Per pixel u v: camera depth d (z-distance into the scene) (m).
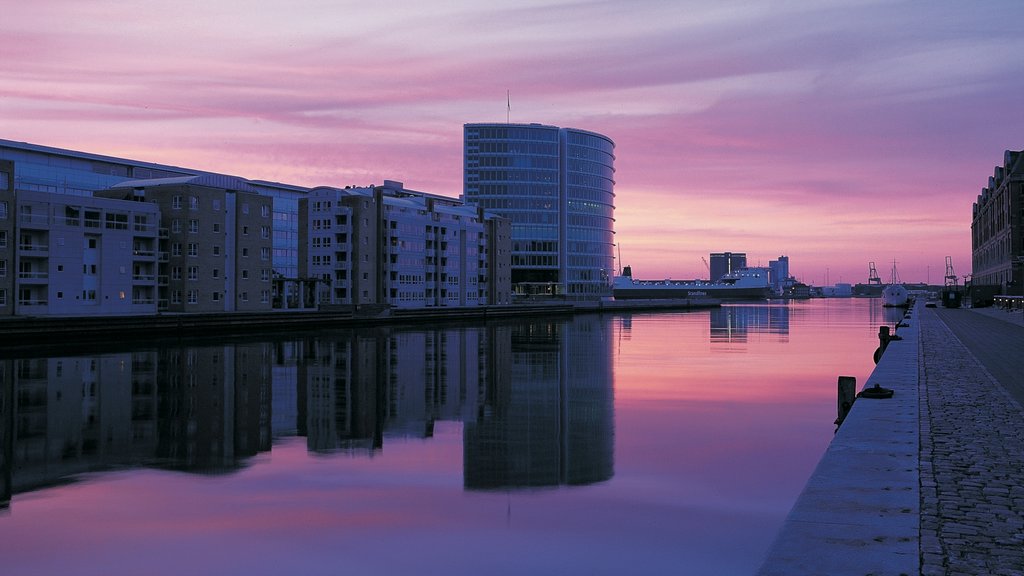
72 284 90.75
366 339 94.19
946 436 15.32
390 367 63.06
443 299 155.75
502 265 180.12
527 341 96.88
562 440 33.69
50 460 29.28
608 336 109.12
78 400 43.69
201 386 49.91
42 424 36.66
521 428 36.72
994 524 9.38
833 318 180.25
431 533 20.28
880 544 8.44
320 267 134.12
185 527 20.86
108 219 95.50
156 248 101.12
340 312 119.56
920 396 21.62
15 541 19.72
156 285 100.81
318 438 34.06
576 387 52.06
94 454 30.41
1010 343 44.53
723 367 65.69
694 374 60.28
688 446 32.16
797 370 63.00
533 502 23.36
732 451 31.00
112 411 40.34
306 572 17.62
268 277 117.12
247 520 21.50
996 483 11.45
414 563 18.09
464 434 35.22
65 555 18.78
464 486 25.47
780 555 8.05
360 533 20.41
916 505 10.08
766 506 22.92
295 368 60.94
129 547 19.31
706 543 19.47
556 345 90.75
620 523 21.14
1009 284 137.88
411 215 146.12
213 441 33.12
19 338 75.44
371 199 135.88
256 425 37.06
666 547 19.14
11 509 22.61
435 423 38.06
